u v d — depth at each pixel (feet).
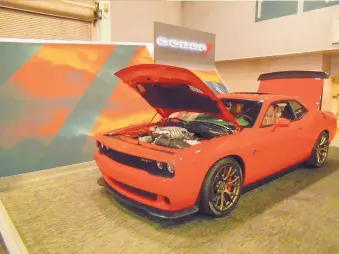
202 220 8.56
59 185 11.15
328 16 21.68
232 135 9.02
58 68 14.11
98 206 9.39
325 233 7.90
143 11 31.14
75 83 14.48
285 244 7.34
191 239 7.52
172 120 11.62
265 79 16.42
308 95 14.29
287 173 13.10
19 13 22.12
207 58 24.30
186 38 22.03
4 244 7.25
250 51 28.07
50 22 23.99
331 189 11.14
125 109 15.89
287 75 15.33
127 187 8.73
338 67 24.56
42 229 7.93
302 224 8.38
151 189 7.58
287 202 9.89
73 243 7.28
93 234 7.71
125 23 29.68
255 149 9.36
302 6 23.27
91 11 26.09
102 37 27.32
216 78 24.18
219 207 8.55
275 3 25.25
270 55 26.27
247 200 10.04
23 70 12.89
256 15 26.99
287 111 11.77
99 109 14.92
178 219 8.60
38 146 12.59
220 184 8.48
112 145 8.95
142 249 7.06
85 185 11.19
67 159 13.32
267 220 8.59
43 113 13.01
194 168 7.57
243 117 10.44
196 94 8.96
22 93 12.60
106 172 9.01
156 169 7.77
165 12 33.65
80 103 14.35
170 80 8.68
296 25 23.91
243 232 7.90
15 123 12.16
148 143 8.68
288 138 10.88
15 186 10.98
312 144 12.84
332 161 15.20
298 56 25.48
